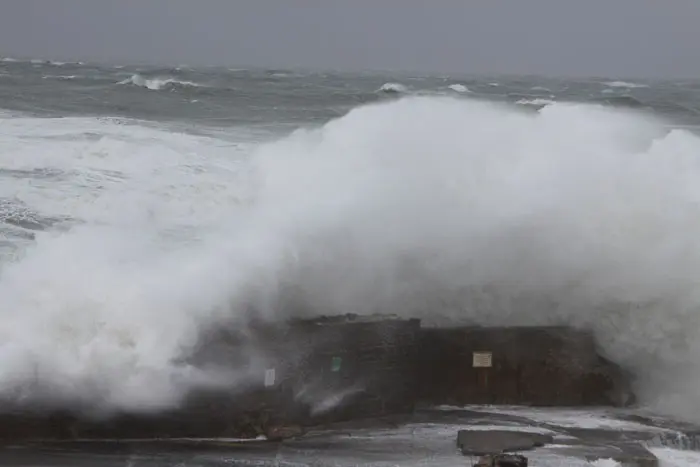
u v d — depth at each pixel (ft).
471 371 126.21
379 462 105.50
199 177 217.97
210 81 621.72
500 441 111.75
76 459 104.88
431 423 118.42
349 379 119.03
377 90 570.46
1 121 294.87
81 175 219.61
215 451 108.06
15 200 199.00
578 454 108.06
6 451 106.52
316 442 111.24
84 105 379.55
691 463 107.76
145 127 297.94
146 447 108.99
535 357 127.44
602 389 127.85
